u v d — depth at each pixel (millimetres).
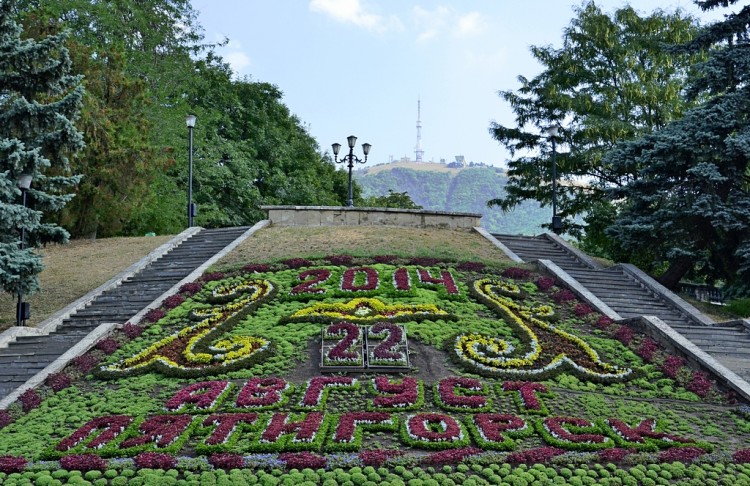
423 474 10953
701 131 22453
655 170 23844
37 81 19172
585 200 32344
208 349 16000
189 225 27922
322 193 45812
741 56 22922
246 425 12500
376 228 26438
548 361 15711
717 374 15070
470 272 21422
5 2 18438
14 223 17609
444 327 17203
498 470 11141
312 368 15219
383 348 15656
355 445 11758
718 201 22156
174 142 33375
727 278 23859
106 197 27656
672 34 30516
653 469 11383
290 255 22547
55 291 21516
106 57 29312
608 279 22797
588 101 31281
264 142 43406
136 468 11156
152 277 22109
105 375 15031
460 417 13047
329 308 17875
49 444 12172
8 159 17203
